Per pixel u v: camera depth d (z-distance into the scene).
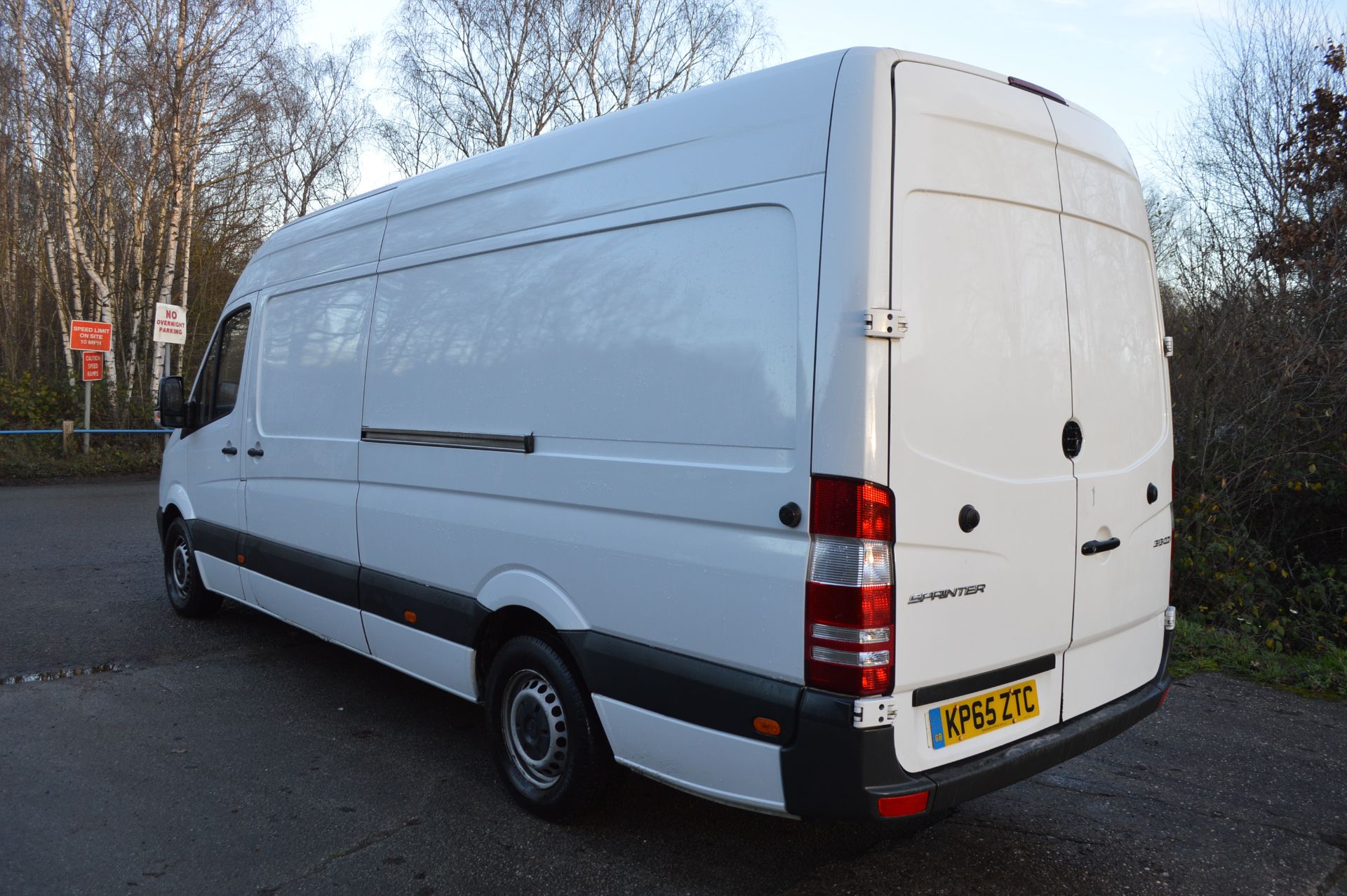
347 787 3.80
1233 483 6.65
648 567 2.95
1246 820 3.59
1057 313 2.99
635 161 3.13
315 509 4.71
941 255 2.63
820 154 2.58
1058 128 3.08
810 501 2.49
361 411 4.38
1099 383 3.17
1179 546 6.59
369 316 4.40
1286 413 6.61
